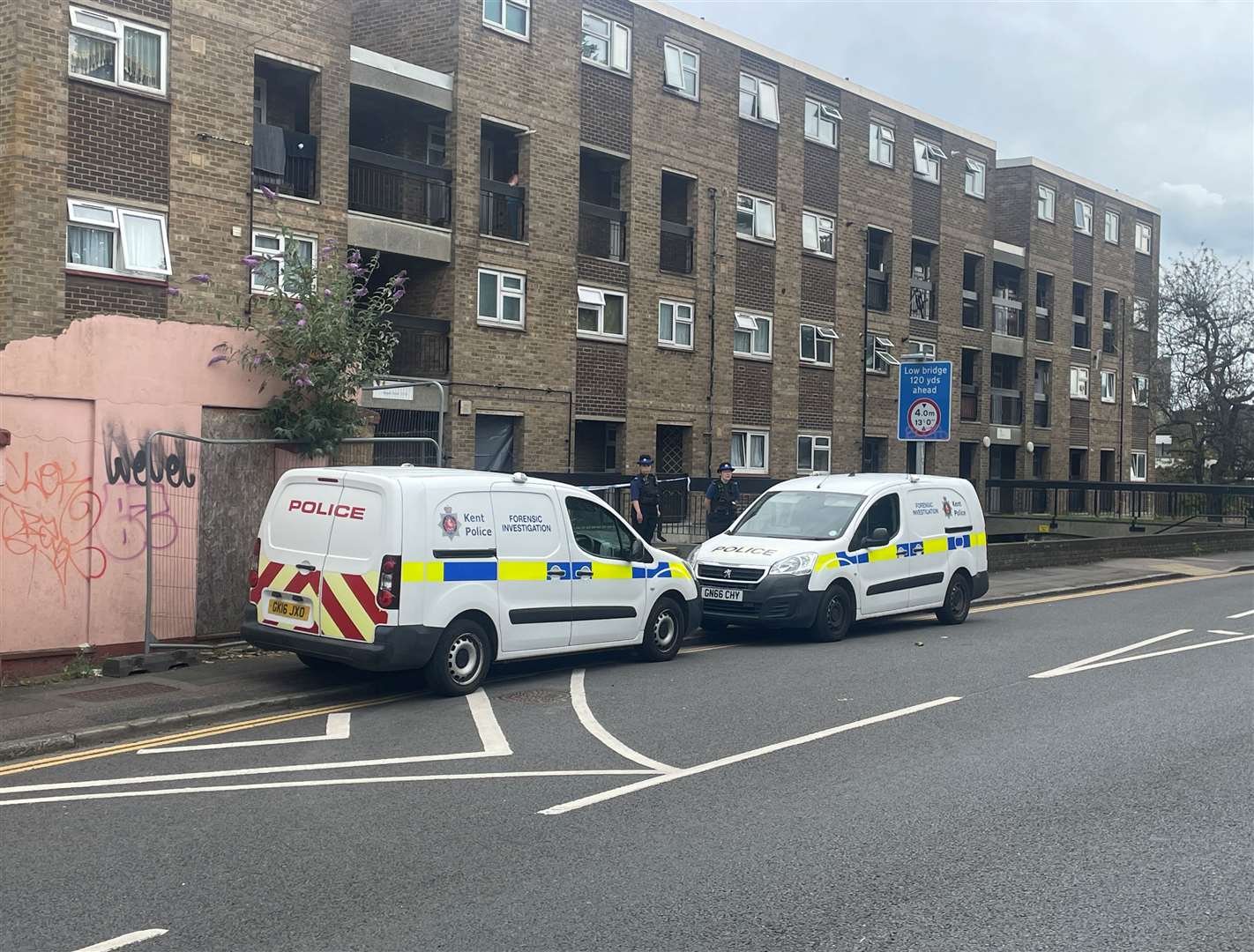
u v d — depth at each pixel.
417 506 9.62
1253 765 7.77
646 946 4.68
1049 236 42.56
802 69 31.48
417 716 9.20
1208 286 41.06
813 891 5.32
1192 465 48.75
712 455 28.92
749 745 8.24
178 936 4.73
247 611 10.35
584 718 9.12
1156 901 5.27
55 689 9.78
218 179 19.36
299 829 6.20
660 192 27.48
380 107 23.41
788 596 13.21
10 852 5.82
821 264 32.25
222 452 11.85
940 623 15.66
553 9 25.03
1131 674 11.41
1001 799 6.91
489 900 5.16
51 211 17.34
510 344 24.25
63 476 10.56
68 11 17.53
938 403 18.20
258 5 19.91
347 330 12.63
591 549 11.28
